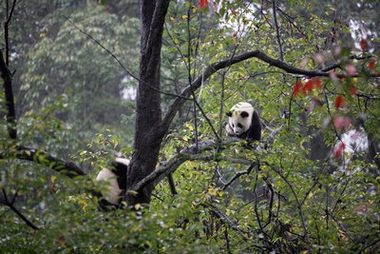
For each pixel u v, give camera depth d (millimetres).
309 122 13734
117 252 8211
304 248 11008
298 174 11867
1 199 8312
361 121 12797
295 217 11688
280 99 13727
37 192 8273
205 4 10508
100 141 13367
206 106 13797
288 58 13875
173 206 10109
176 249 8258
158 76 10797
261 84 15516
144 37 10836
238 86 13844
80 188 8148
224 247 11422
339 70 11016
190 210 9461
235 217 12328
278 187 12062
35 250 8055
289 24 14836
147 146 10492
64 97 8289
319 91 12750
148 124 10602
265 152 11453
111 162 10508
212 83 13578
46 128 8336
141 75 10727
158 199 12570
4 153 8094
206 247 8984
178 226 10297
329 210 11984
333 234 10984
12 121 8445
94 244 7930
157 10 10336
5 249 8180
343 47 8633
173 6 13680
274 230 11406
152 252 8836
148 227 7895
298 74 11047
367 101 12281
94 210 8781
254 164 10797
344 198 11820
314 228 11328
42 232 7984
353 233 11031
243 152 10727
